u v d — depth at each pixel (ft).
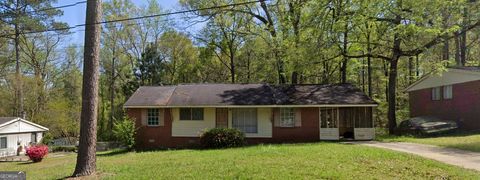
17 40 130.72
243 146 72.79
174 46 155.33
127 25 149.69
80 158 40.52
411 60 114.73
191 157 51.19
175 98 83.97
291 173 36.06
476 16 89.66
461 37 119.34
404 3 82.12
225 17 127.13
